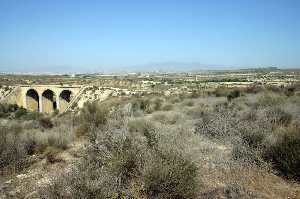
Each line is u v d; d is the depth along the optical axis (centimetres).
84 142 1364
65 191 717
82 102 6912
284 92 3431
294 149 868
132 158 827
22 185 879
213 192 759
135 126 1526
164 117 2108
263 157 983
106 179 734
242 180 838
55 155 1199
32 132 1633
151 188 726
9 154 1116
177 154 795
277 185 812
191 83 9906
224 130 1320
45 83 9362
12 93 8069
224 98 3562
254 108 2078
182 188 715
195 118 2003
